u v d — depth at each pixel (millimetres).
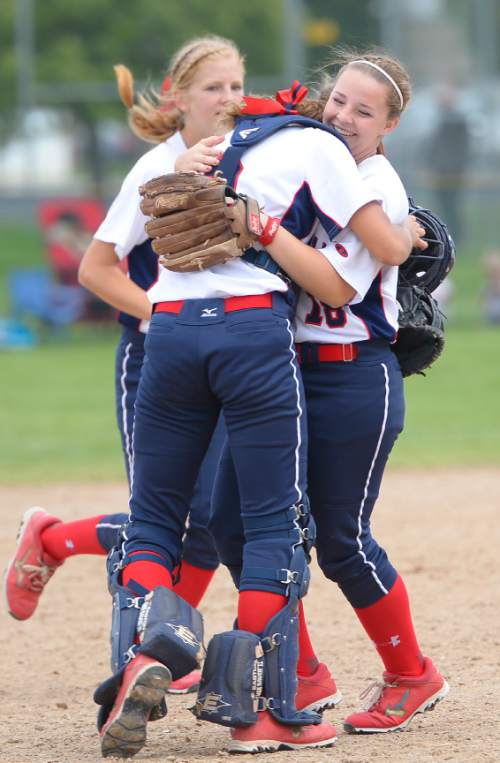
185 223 10469
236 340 10367
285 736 10812
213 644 10570
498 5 66562
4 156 88250
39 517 14055
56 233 58219
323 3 67000
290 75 67125
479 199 64812
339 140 10852
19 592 14102
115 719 9789
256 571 10625
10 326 57344
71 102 77812
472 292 63344
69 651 15852
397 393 11336
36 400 41562
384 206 10859
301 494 10695
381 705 11766
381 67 11188
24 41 80750
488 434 34188
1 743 11680
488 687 13359
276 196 10688
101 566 21125
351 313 11008
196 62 13953
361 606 11711
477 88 66375
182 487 10953
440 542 21594
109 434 35094
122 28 87438
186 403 10742
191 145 14211
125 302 13672
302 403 10633
